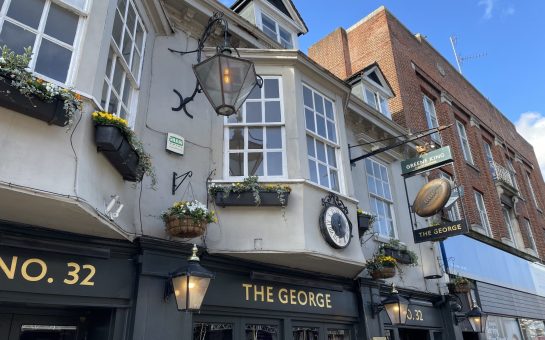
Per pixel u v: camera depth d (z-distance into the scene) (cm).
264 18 983
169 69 661
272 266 645
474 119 1809
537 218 2050
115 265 483
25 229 420
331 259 636
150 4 627
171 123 624
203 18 729
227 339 584
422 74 1552
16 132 364
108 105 487
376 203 995
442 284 1050
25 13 407
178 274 470
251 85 464
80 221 426
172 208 524
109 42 473
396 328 877
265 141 682
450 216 1295
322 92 798
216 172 642
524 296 1439
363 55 1548
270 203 602
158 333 485
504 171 1850
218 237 589
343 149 785
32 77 362
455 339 994
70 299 440
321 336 704
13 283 404
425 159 980
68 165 385
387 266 806
